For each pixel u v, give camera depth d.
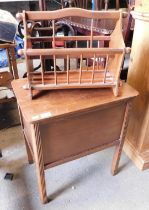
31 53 0.69
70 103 0.80
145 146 1.21
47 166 0.89
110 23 1.50
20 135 1.46
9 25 1.36
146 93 1.05
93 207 1.03
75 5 2.00
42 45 1.34
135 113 1.17
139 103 1.12
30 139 0.92
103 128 0.93
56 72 0.83
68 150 0.91
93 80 0.83
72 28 1.56
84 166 1.24
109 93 0.87
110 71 0.89
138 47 1.03
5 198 1.05
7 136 1.46
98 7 2.02
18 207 1.01
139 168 1.23
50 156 0.88
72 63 1.84
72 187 1.11
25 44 0.71
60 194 1.08
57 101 0.81
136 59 1.07
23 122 1.03
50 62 1.60
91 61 1.24
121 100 0.84
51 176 1.17
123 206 1.04
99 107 0.81
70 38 0.87
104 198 1.07
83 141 0.92
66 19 1.67
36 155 0.83
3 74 1.40
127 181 1.16
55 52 0.71
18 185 1.12
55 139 0.84
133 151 1.25
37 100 0.81
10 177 1.14
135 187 1.13
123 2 2.31
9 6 2.76
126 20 1.45
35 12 0.73
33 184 1.12
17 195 1.07
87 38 0.88
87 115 0.84
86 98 0.83
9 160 1.26
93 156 1.30
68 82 0.81
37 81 0.82
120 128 0.99
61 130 0.82
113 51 0.73
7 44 1.30
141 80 1.07
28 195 1.07
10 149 1.34
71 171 1.20
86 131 0.89
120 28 0.80
